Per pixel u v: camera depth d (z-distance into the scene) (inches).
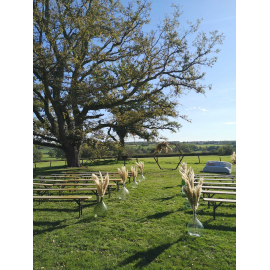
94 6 652.1
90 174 421.1
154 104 771.4
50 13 625.0
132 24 698.8
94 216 206.8
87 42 693.3
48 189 253.0
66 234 168.2
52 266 127.0
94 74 671.8
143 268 124.2
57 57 606.5
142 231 172.1
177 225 183.9
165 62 685.9
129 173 398.9
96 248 147.1
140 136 866.8
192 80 691.4
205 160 957.8
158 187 344.5
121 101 690.8
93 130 729.6
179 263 129.0
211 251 140.9
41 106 802.8
